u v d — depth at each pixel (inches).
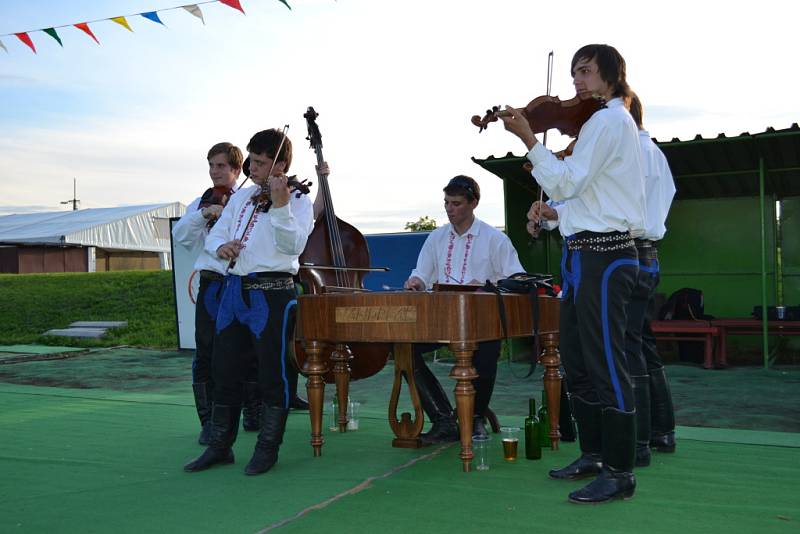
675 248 407.2
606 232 118.3
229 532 106.3
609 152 114.5
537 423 152.9
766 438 172.7
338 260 209.3
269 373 142.9
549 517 111.0
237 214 151.6
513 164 337.4
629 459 119.3
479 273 181.6
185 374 320.8
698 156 334.3
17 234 1117.1
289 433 185.3
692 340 336.2
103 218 1190.9
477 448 143.3
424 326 138.3
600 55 121.1
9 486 134.1
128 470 146.4
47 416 214.5
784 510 113.7
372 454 158.9
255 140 144.3
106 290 560.4
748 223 392.8
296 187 144.3
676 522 108.0
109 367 346.0
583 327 119.9
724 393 249.6
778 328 327.6
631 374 141.6
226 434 148.2
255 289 142.6
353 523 109.1
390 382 289.6
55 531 107.8
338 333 146.8
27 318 522.6
